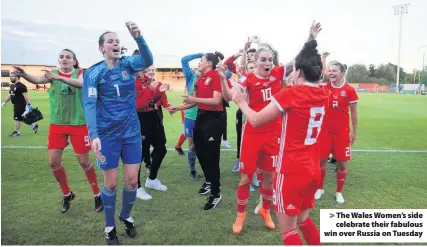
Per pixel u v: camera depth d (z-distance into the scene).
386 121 12.23
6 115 13.05
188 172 5.57
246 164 3.38
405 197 4.38
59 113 3.68
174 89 39.62
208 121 3.93
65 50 3.78
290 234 2.48
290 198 2.43
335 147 4.18
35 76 3.41
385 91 49.38
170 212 3.87
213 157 3.94
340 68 4.10
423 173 5.48
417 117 13.48
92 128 2.82
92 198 4.30
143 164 6.12
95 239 3.21
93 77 2.87
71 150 6.98
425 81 46.97
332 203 4.18
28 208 3.93
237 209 3.68
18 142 7.74
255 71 3.45
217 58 4.07
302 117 2.35
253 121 2.41
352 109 4.32
